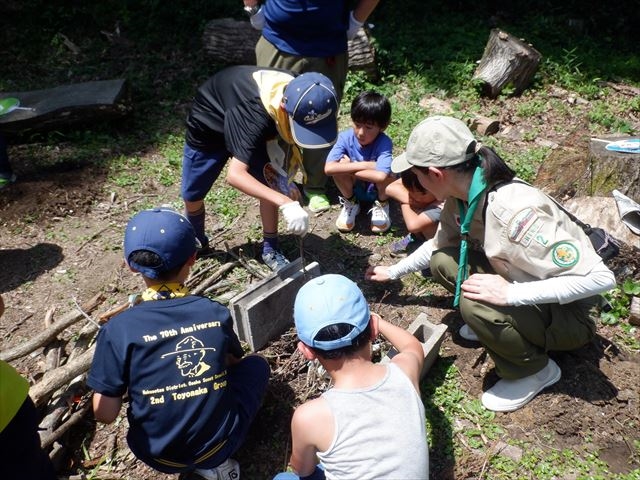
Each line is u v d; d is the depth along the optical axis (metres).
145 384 2.37
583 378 3.06
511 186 2.62
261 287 3.26
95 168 5.00
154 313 2.40
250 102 3.17
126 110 5.46
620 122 5.52
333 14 3.97
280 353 3.29
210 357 2.43
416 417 2.09
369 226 4.36
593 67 6.52
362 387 2.10
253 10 4.16
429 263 3.35
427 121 2.68
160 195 4.75
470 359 3.26
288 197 3.28
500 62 5.83
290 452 2.85
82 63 6.54
